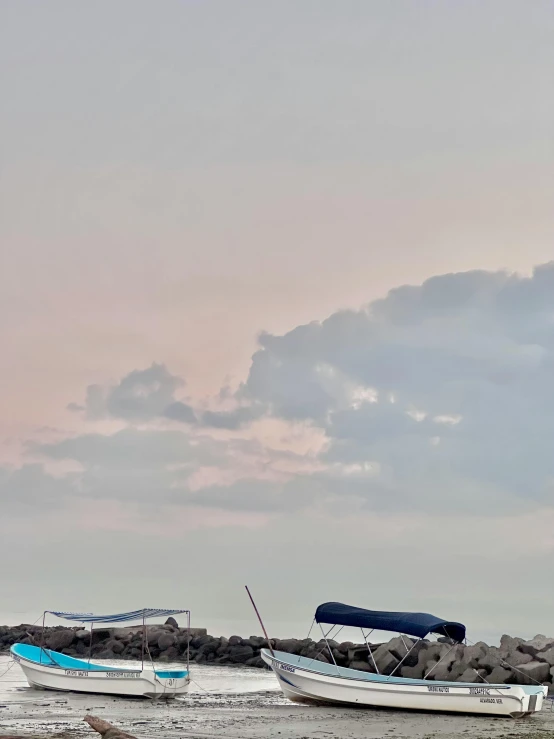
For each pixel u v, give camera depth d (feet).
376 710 130.72
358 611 137.49
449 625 132.05
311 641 231.71
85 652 252.21
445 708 127.24
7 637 287.07
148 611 155.94
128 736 84.07
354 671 145.28
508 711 123.95
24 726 107.04
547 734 107.96
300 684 137.28
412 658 172.14
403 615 134.21
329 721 117.80
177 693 141.90
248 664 229.04
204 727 110.11
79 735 99.14
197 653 241.96
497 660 163.73
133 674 141.28
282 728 110.32
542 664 163.02
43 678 151.02
